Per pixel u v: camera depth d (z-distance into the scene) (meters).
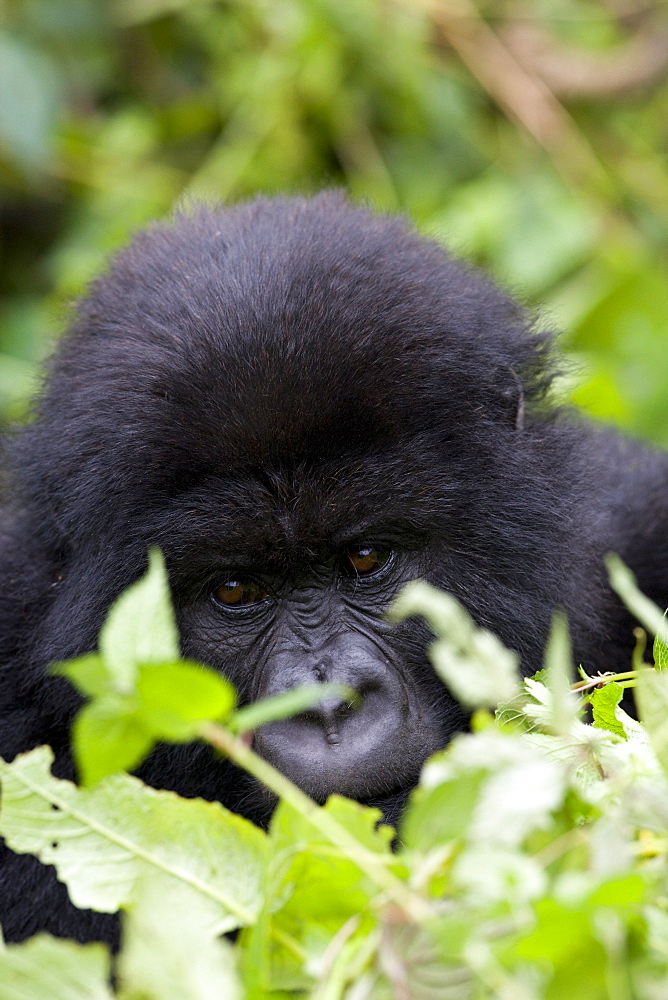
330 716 6.56
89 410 7.07
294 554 6.83
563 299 14.41
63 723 7.46
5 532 8.22
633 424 13.33
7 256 14.70
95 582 6.97
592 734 4.40
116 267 8.30
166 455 6.64
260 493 6.65
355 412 6.62
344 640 6.92
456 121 15.43
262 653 7.02
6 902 7.24
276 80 14.83
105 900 4.16
